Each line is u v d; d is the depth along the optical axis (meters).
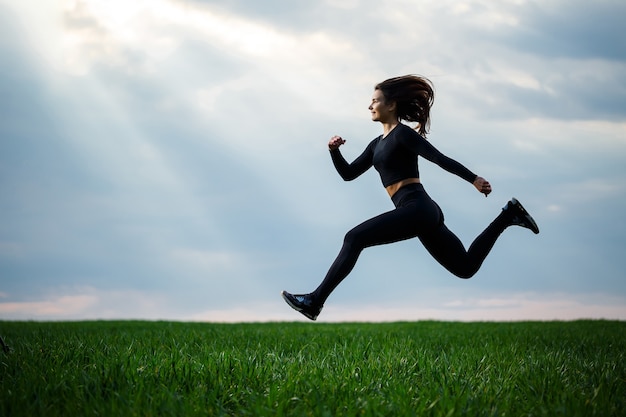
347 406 3.91
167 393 4.11
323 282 5.04
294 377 4.68
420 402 3.97
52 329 10.32
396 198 5.27
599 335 9.66
